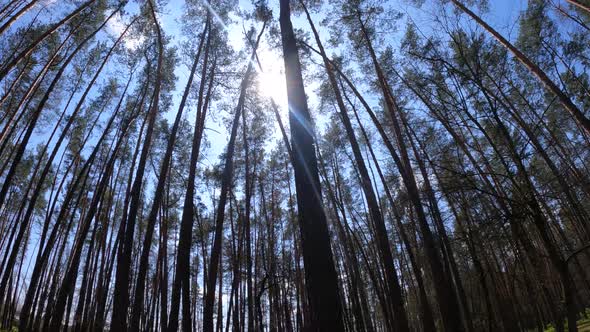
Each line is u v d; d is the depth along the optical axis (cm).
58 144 1217
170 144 984
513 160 711
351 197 2084
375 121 1120
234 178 1772
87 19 1234
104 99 1562
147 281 2231
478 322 1566
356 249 2305
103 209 1922
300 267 2248
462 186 698
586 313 2086
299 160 397
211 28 1193
